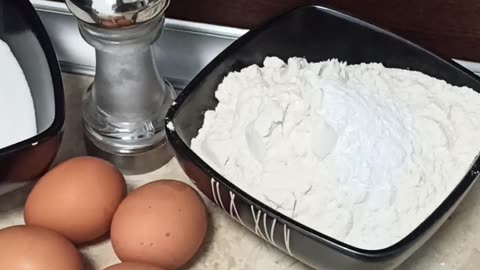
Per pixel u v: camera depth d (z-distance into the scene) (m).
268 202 0.72
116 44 0.75
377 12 0.85
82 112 0.84
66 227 0.72
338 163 0.71
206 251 0.78
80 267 0.70
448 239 0.78
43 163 0.75
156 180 0.79
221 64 0.79
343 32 0.82
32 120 0.80
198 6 0.87
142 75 0.79
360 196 0.71
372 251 0.65
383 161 0.71
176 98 0.76
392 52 0.82
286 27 0.82
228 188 0.69
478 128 0.75
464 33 0.84
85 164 0.74
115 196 0.73
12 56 0.84
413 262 0.77
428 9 0.83
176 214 0.71
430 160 0.73
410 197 0.71
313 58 0.84
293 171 0.72
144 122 0.82
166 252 0.71
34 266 0.67
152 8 0.72
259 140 0.73
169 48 0.89
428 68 0.80
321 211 0.71
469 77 0.78
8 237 0.69
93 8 0.71
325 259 0.68
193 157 0.71
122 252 0.71
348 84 0.77
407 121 0.75
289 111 0.73
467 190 0.70
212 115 0.79
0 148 0.73
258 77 0.79
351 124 0.72
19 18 0.82
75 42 0.91
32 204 0.73
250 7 0.86
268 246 0.78
